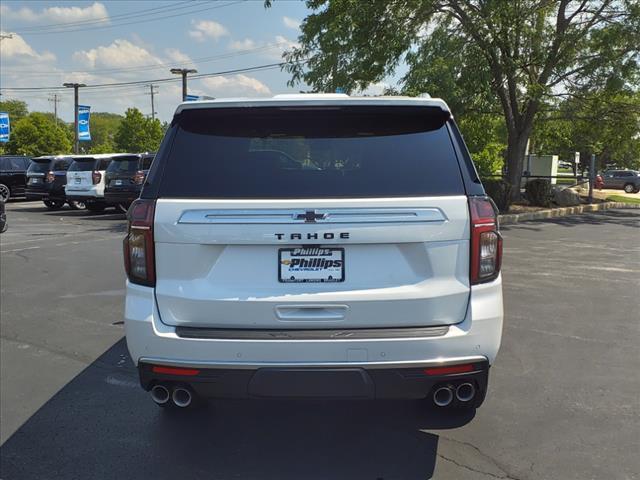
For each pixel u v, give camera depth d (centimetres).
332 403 411
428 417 388
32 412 400
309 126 321
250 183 303
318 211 292
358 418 388
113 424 383
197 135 320
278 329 296
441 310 297
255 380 293
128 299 307
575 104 1958
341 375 292
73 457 341
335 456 340
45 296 727
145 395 429
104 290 761
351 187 300
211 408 405
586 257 1031
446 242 296
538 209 1906
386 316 296
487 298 302
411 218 293
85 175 1916
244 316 296
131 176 1797
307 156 313
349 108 318
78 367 485
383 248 296
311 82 1844
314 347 290
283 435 367
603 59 1766
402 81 1656
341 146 315
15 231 1429
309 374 291
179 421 386
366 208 292
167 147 317
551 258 1020
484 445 352
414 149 313
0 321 617
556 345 532
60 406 410
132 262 305
